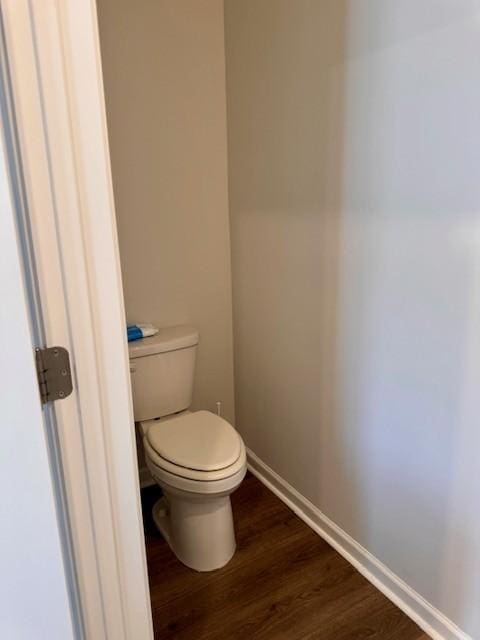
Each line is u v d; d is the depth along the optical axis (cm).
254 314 212
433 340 132
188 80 195
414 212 130
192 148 202
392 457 153
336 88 147
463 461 130
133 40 182
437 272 127
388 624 152
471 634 137
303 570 175
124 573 87
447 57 115
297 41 160
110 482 81
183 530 175
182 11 188
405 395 144
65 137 65
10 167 62
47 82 62
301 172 168
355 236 150
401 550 156
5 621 73
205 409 235
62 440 74
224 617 157
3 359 63
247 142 195
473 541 132
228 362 236
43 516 71
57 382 71
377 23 130
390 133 133
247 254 209
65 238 68
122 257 198
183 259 212
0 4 58
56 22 62
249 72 186
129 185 193
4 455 66
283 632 151
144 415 198
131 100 186
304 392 188
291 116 168
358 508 171
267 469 221
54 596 75
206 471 160
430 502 142
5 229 60
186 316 219
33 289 66
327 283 166
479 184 113
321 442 184
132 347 187
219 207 215
